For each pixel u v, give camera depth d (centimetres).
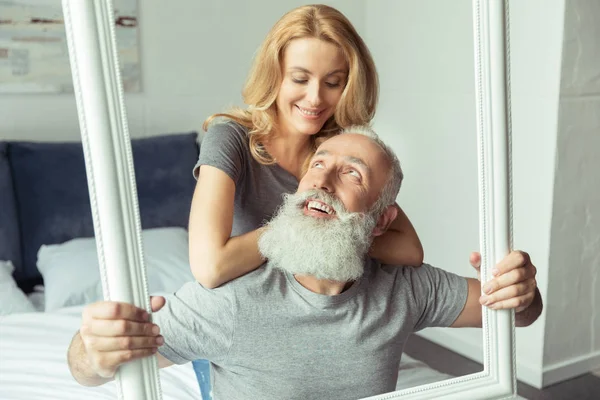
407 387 135
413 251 136
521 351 292
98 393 188
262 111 125
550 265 282
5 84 188
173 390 120
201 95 147
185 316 120
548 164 277
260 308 122
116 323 99
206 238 120
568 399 286
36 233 188
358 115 133
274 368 124
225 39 140
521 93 273
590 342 297
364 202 127
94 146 101
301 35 125
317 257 121
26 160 185
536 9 268
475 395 129
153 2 144
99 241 102
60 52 191
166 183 152
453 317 136
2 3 185
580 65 272
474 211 146
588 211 288
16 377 191
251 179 124
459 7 143
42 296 197
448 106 141
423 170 144
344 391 128
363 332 127
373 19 136
